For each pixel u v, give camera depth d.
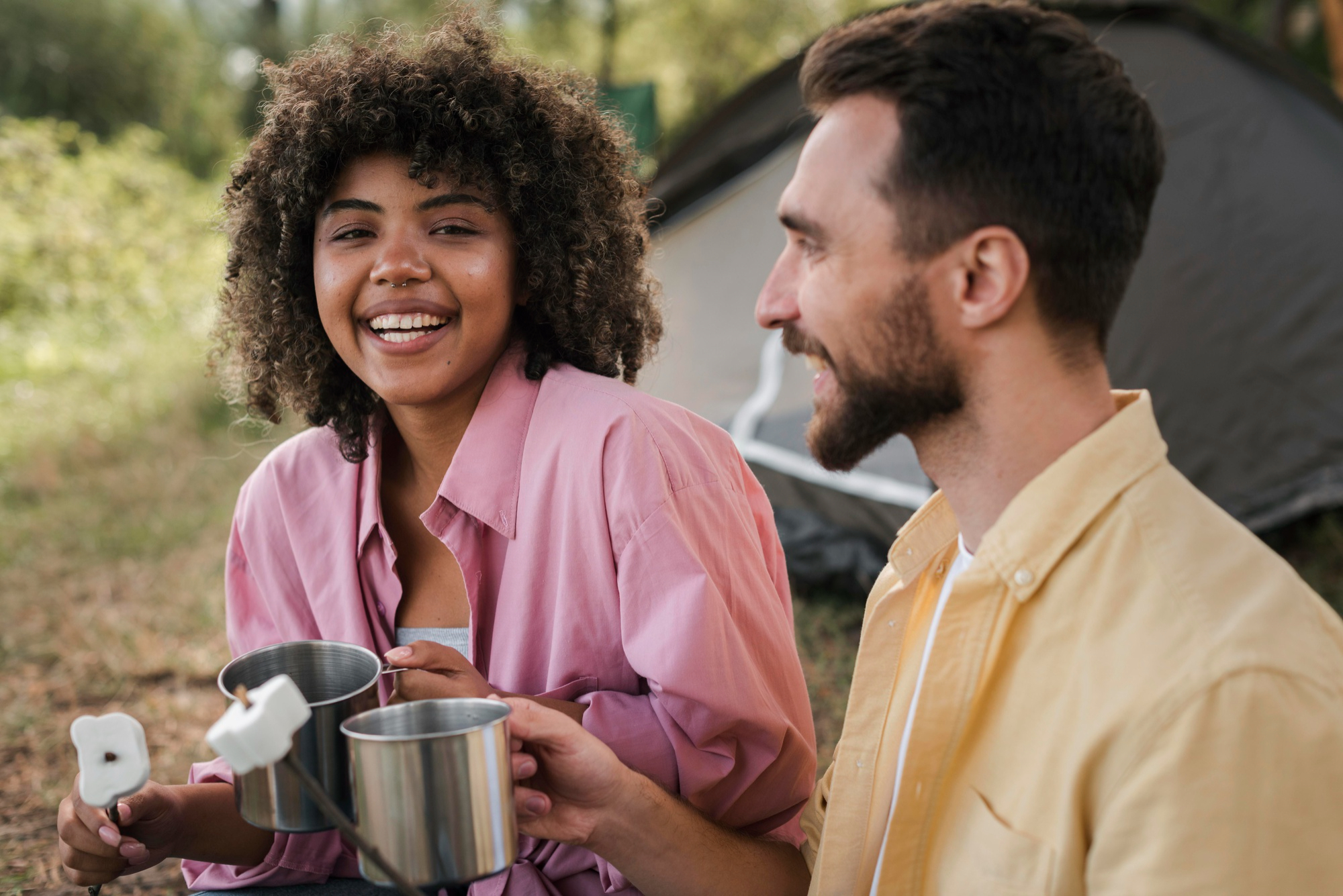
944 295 0.93
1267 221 3.71
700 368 3.91
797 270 1.04
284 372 1.52
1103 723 0.83
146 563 3.88
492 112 1.35
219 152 13.36
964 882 0.93
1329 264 3.60
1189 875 0.76
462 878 0.87
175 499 4.59
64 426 5.39
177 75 13.54
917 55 0.91
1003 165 0.89
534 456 1.38
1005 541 0.92
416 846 0.86
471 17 1.48
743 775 1.28
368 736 0.85
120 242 8.33
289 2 15.00
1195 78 4.02
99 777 0.92
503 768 0.89
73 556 3.95
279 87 1.47
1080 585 0.90
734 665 1.25
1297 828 0.75
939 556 1.14
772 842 1.30
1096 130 0.89
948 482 1.01
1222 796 0.76
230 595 1.60
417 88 1.33
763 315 1.05
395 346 1.36
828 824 1.17
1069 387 0.94
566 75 1.57
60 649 3.12
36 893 2.01
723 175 4.26
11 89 12.20
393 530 1.52
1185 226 3.74
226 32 15.02
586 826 1.10
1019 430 0.94
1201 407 3.54
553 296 1.46
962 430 0.97
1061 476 0.91
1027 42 0.90
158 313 7.66
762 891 1.23
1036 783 0.89
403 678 1.17
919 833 0.98
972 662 0.95
